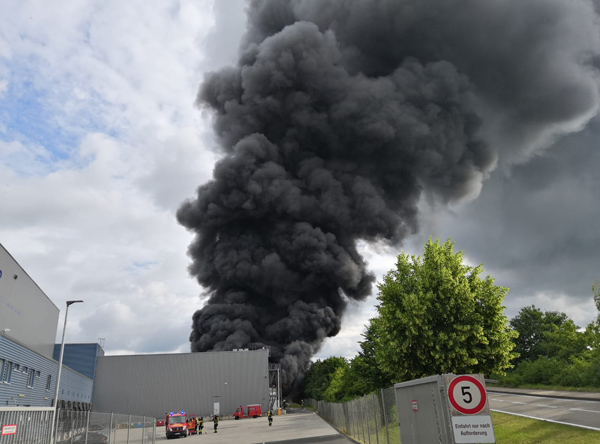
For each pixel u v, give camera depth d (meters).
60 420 18.33
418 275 16.66
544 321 75.50
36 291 46.91
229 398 73.75
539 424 15.75
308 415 65.75
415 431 9.32
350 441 23.03
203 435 40.50
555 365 47.19
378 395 17.14
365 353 27.86
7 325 37.94
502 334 15.84
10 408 12.27
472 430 7.21
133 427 24.16
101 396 72.50
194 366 74.94
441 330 15.50
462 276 16.47
